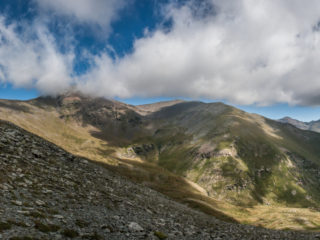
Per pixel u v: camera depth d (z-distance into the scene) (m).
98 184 34.12
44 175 24.53
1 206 13.58
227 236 28.33
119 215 22.70
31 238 11.36
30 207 15.25
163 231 22.48
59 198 20.05
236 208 162.62
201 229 30.38
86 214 18.89
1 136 30.08
